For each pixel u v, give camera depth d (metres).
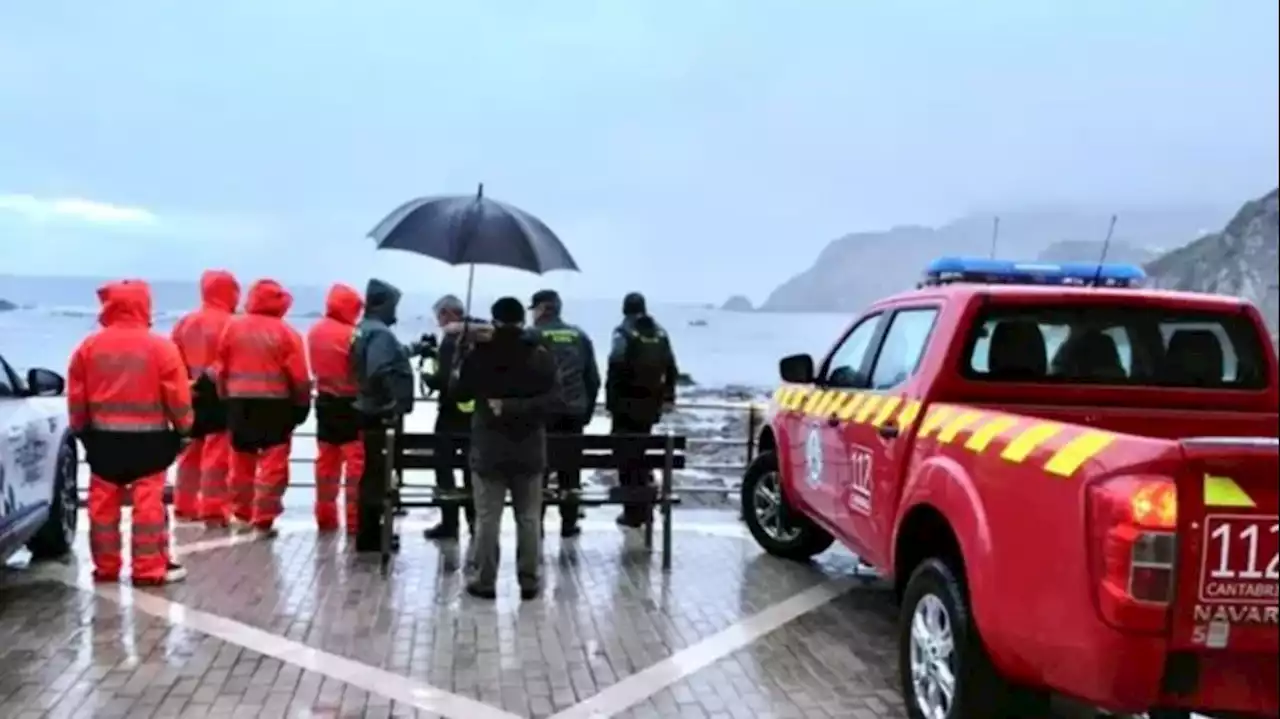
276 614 6.39
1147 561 3.37
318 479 8.73
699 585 7.35
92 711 4.83
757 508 8.30
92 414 6.86
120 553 7.15
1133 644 3.39
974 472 4.36
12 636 5.90
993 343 5.32
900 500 5.25
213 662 5.52
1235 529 3.36
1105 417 5.22
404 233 6.98
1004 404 5.28
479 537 6.79
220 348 8.56
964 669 4.25
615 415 8.88
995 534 4.09
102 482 7.01
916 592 4.70
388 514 7.43
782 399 7.96
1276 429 5.31
